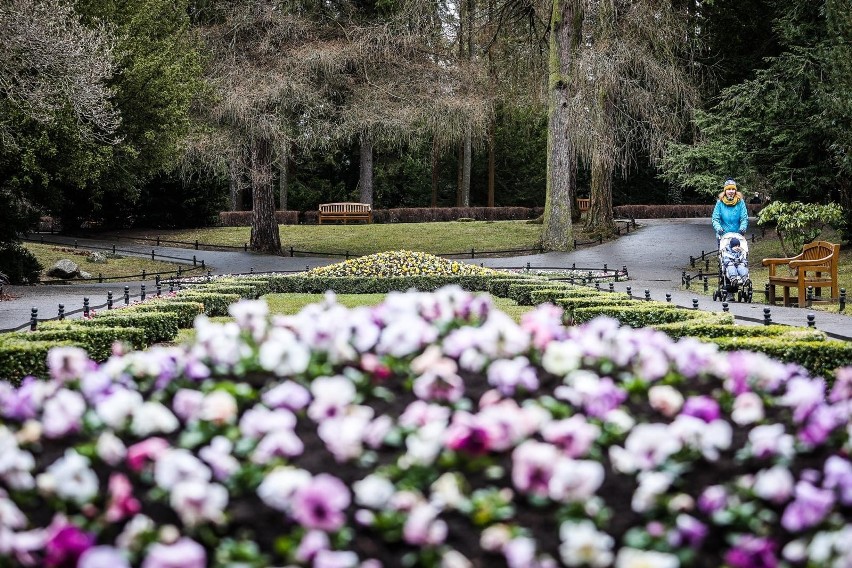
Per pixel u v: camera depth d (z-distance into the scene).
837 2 21.48
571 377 4.11
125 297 15.12
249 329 4.87
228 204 48.47
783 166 25.03
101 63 19.47
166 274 27.12
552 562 2.93
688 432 3.54
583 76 28.55
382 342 4.47
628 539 3.10
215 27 31.06
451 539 3.11
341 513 3.15
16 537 3.01
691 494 3.39
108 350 9.05
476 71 32.06
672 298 17.73
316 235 36.97
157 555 2.82
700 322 9.11
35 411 4.13
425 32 31.45
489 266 27.89
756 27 30.19
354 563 2.93
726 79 31.27
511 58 34.09
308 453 3.59
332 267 20.94
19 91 18.77
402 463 3.39
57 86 19.08
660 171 46.16
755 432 3.61
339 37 32.19
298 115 30.83
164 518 3.25
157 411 3.78
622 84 28.73
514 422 3.53
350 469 3.46
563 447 3.46
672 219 41.78
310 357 4.40
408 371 4.30
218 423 3.74
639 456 3.44
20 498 3.39
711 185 26.25
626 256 29.89
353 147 48.53
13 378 7.58
